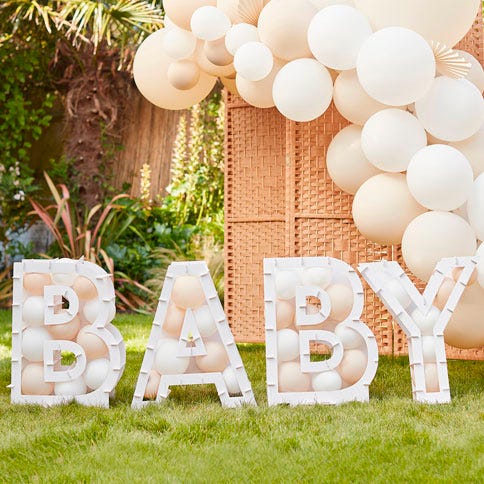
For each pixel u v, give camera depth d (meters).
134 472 2.05
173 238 6.86
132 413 2.70
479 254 3.00
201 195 7.16
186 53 3.66
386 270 2.96
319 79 3.19
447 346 3.92
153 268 6.44
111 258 6.49
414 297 2.93
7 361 3.94
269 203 4.46
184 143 7.19
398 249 3.99
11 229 7.05
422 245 3.06
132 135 7.24
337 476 2.01
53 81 7.17
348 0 3.38
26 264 2.90
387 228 3.23
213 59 3.49
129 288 6.46
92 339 2.88
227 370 2.87
